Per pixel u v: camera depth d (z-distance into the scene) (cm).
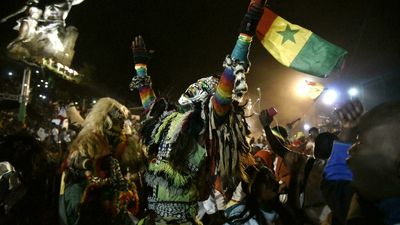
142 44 375
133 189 420
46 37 2075
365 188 138
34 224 376
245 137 279
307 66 320
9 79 2014
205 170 281
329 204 200
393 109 135
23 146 377
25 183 369
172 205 277
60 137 959
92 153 403
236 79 247
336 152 205
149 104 352
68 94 2298
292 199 393
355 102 221
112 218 399
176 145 275
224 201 408
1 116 1106
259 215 383
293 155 404
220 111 257
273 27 325
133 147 436
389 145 131
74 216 394
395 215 131
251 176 385
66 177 402
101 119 420
